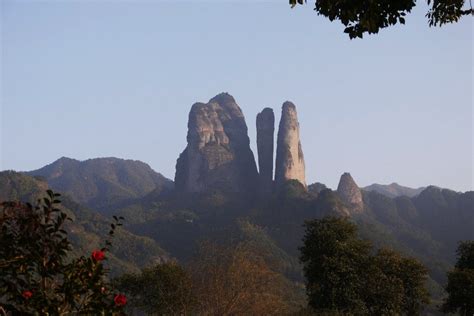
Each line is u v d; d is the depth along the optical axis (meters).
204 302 42.19
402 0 9.64
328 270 55.44
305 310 49.75
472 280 59.28
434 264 188.38
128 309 41.16
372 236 195.00
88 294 7.72
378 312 58.22
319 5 9.96
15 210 7.74
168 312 40.72
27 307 7.25
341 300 55.38
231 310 42.06
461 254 67.81
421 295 62.56
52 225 7.95
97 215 179.38
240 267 43.25
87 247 147.12
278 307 43.72
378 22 9.80
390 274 62.06
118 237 168.00
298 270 136.38
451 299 61.50
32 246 7.65
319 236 57.38
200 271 44.00
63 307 7.43
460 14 10.73
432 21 10.92
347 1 9.76
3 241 7.59
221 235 179.75
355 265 56.78
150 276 40.91
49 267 7.63
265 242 170.25
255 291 43.16
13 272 7.52
